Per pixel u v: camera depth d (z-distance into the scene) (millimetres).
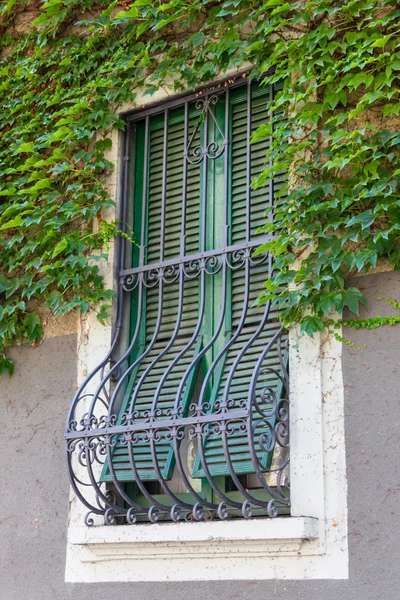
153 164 6754
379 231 5375
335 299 5395
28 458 6672
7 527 6613
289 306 5559
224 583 5508
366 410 5309
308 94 5621
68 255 6801
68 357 6691
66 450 6078
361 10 5684
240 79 6355
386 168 5492
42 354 6836
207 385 6070
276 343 5801
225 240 6156
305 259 5559
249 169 6121
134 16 6637
